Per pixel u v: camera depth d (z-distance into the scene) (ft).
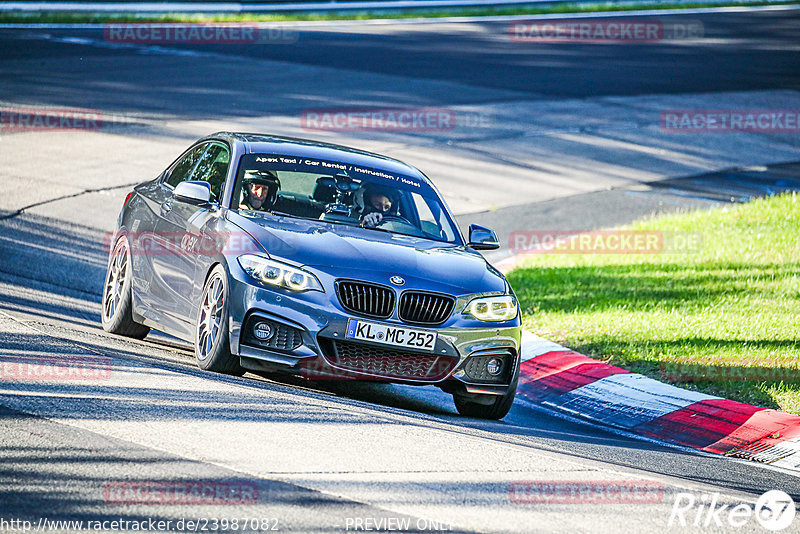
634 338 121.70
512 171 237.86
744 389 104.32
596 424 98.12
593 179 237.86
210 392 79.56
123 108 264.93
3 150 213.87
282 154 102.27
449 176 226.38
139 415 71.15
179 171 110.11
